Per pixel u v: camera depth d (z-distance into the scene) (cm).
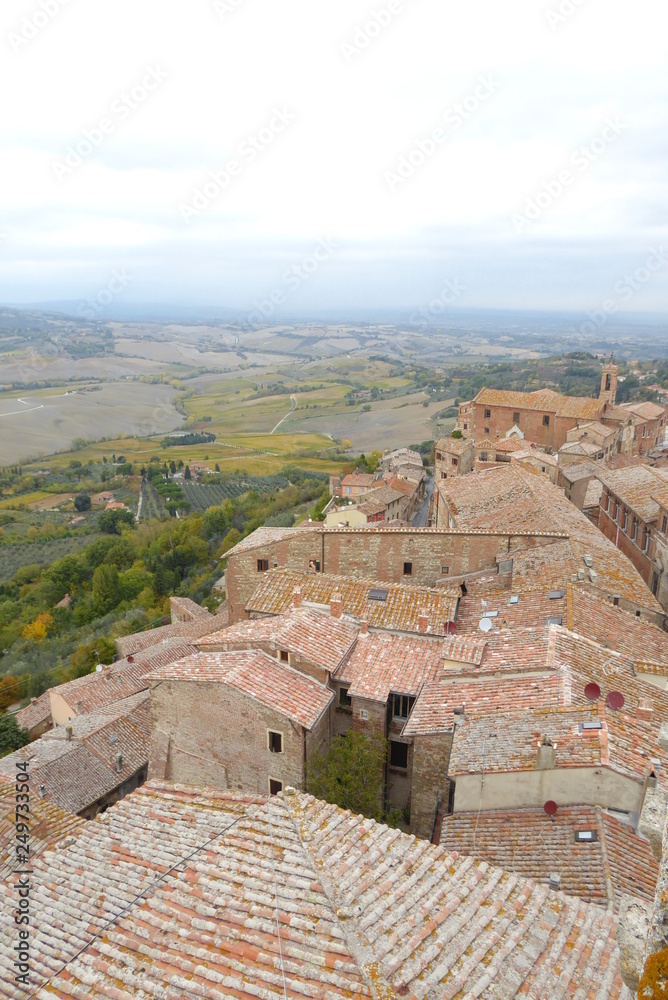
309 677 2777
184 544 10038
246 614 4434
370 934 1041
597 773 1966
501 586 3781
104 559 9919
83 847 1427
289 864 1215
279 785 2589
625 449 9600
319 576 3619
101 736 4141
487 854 1914
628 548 5144
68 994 1024
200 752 2744
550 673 2461
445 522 5519
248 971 999
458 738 2233
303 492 12088
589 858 1789
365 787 2592
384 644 3002
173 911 1148
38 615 8369
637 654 2839
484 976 1001
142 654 5581
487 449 8894
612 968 1082
